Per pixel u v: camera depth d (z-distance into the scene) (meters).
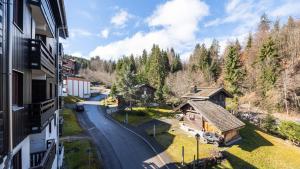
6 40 6.31
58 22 17.53
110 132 30.58
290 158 24.58
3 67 6.16
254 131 32.34
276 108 44.81
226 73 54.78
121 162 20.72
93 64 107.50
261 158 24.02
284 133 31.34
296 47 50.66
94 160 20.28
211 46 78.00
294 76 44.34
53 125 16.30
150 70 65.88
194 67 71.38
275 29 65.38
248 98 49.59
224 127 25.53
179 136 28.08
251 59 59.75
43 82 12.10
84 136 28.14
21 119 7.89
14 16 7.55
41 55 9.15
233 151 24.33
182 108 31.89
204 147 24.52
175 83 51.34
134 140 27.09
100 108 50.03
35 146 12.70
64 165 19.22
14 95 7.68
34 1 9.33
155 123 34.53
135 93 42.88
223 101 39.81
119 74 45.22
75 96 64.56
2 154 6.12
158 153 23.02
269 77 47.19
